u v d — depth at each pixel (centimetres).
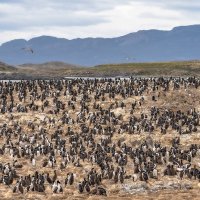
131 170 12288
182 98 19725
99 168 12444
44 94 19675
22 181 10750
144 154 13375
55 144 14512
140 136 15562
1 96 19962
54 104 19075
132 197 10481
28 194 10288
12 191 10512
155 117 17350
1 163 12512
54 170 12006
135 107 18562
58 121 17250
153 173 11788
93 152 13538
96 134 15925
